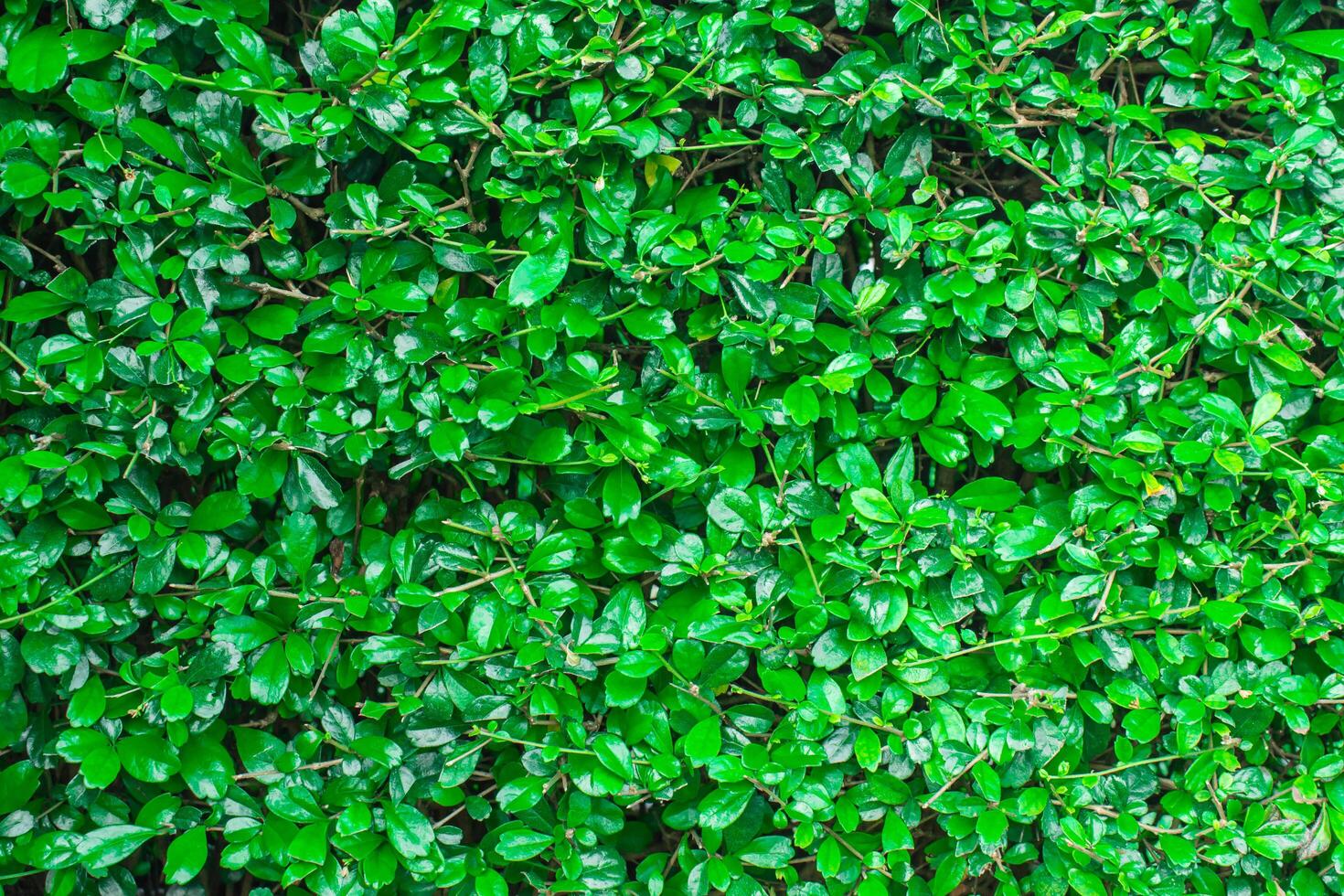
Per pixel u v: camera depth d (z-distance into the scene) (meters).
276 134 1.21
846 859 1.25
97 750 1.20
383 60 1.20
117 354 1.21
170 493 1.26
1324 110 1.26
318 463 1.23
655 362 1.25
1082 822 1.25
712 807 1.23
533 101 1.25
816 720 1.23
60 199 1.19
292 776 1.22
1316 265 1.24
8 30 1.20
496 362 1.23
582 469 1.24
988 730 1.26
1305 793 1.25
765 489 1.25
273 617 1.22
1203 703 1.25
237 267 1.21
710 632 1.22
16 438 1.21
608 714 1.25
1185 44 1.25
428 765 1.24
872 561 1.25
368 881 1.21
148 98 1.21
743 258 1.22
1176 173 1.24
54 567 1.22
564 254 1.21
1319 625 1.25
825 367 1.25
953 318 1.25
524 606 1.24
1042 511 1.25
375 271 1.23
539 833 1.23
